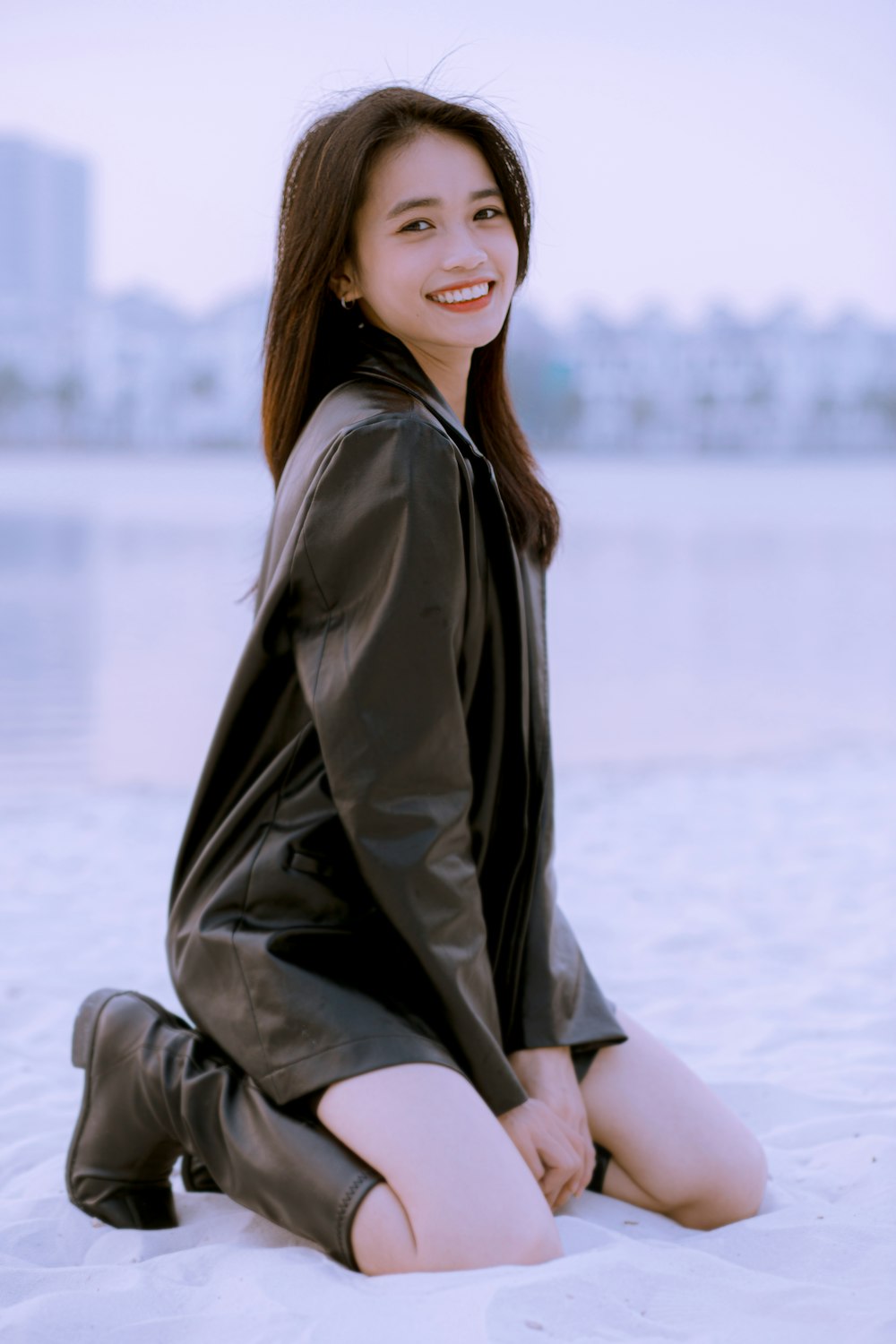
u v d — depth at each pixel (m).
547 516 2.35
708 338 148.38
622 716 8.80
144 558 19.52
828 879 5.04
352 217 2.18
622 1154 2.25
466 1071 2.08
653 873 5.15
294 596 2.08
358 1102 1.96
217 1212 2.29
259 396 2.38
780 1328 1.73
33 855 5.30
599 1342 1.66
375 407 2.09
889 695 9.69
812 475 77.69
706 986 3.81
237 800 2.20
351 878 2.11
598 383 144.75
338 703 2.01
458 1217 1.88
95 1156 2.27
